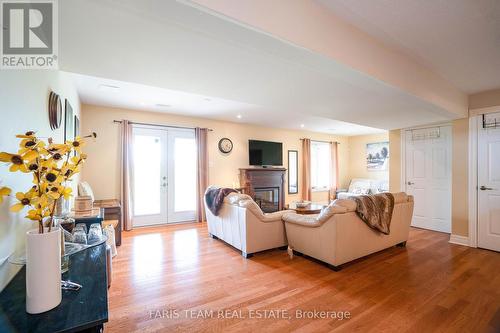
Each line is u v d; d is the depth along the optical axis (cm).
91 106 453
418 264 308
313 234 305
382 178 768
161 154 523
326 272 282
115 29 161
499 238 357
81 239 165
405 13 173
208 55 200
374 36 203
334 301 219
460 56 241
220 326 184
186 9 115
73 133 317
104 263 137
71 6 136
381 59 211
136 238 419
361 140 831
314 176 803
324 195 813
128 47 185
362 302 218
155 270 287
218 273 279
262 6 133
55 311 92
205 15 119
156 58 204
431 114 401
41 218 98
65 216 206
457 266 302
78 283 113
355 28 189
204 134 565
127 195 470
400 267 298
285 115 541
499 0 159
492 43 216
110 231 330
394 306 212
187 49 189
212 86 275
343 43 179
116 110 475
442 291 238
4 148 106
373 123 478
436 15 176
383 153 768
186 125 550
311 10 158
